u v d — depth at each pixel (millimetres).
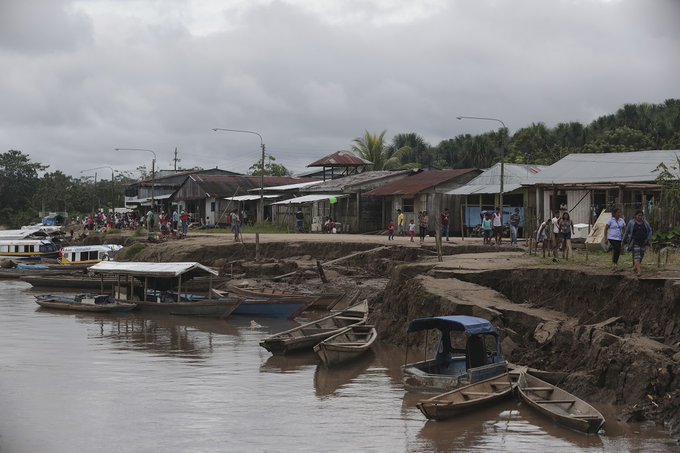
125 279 47500
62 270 57812
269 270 46938
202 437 18359
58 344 30422
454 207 58000
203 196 78188
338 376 24500
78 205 124688
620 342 20594
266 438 18250
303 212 70188
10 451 17375
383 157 86500
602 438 17609
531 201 52688
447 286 29078
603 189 39469
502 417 19281
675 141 67500
